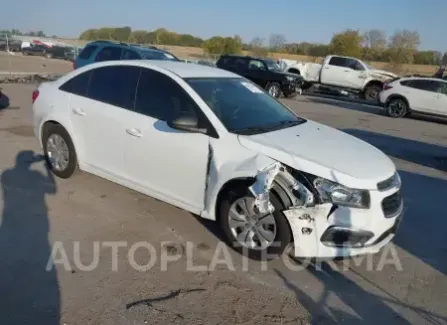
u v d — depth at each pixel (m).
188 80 4.30
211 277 3.48
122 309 2.98
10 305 2.93
